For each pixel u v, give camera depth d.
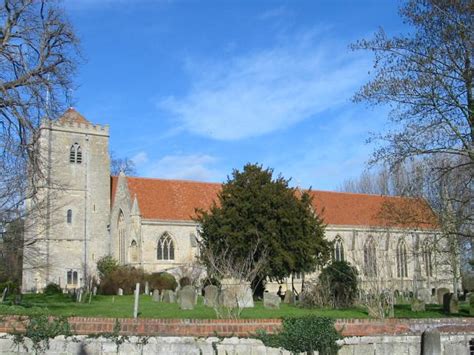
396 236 50.28
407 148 24.00
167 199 63.81
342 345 15.36
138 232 59.81
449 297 30.58
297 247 43.44
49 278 63.88
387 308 23.94
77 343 14.59
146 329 14.73
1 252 34.06
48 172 33.84
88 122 70.12
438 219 25.30
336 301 30.53
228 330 14.88
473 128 23.02
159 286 50.59
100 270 62.81
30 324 14.82
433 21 23.14
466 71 22.78
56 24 26.38
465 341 16.41
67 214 66.75
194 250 60.75
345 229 67.38
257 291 45.47
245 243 42.47
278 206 43.66
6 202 32.12
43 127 28.55
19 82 25.08
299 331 15.07
